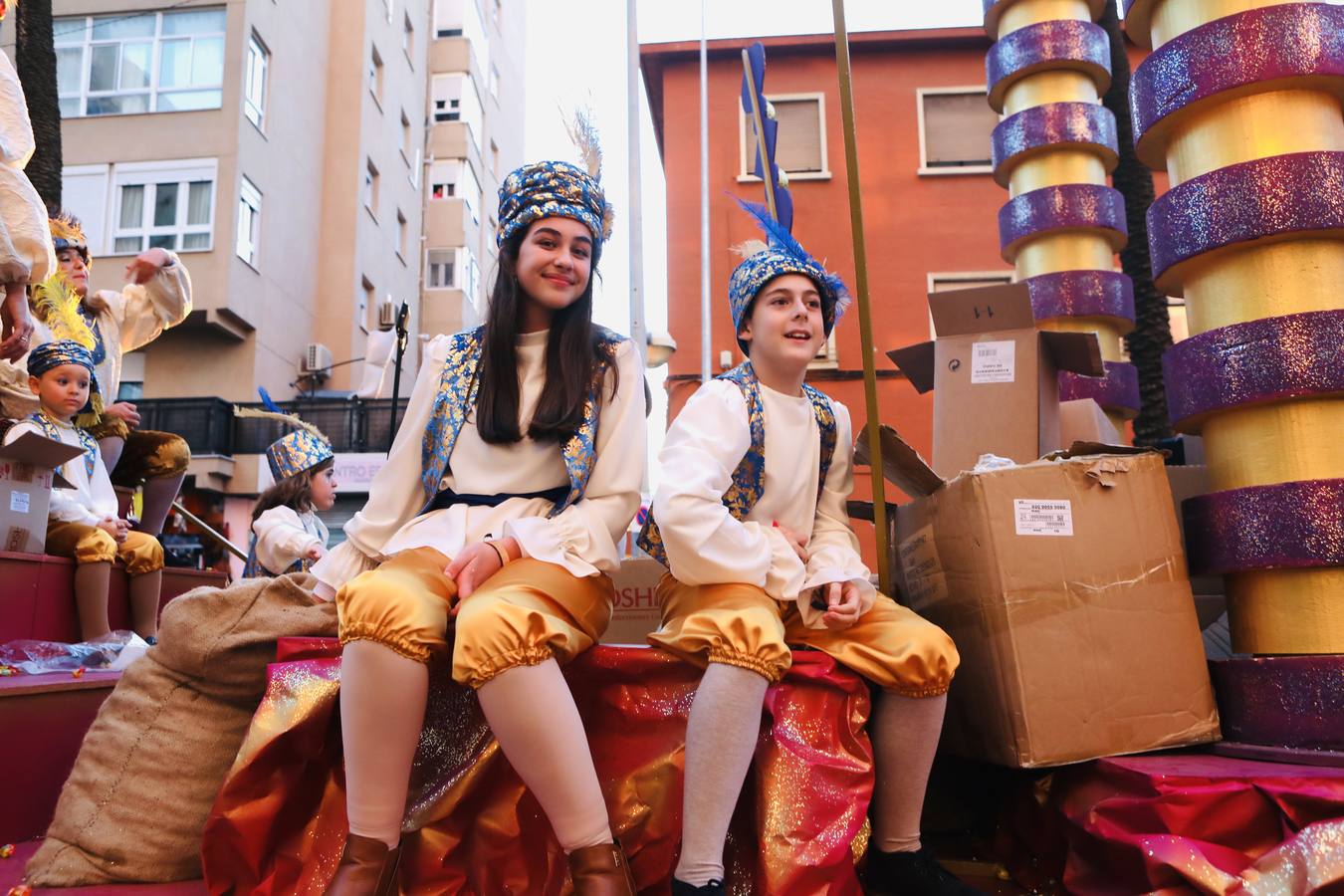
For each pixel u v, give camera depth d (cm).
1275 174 213
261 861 176
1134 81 251
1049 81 401
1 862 211
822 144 1421
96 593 344
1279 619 205
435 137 2375
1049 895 194
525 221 204
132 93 1508
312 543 418
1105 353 387
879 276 1379
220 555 1226
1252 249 219
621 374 207
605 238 218
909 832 188
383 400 1584
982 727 201
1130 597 196
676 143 1431
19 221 307
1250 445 215
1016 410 267
